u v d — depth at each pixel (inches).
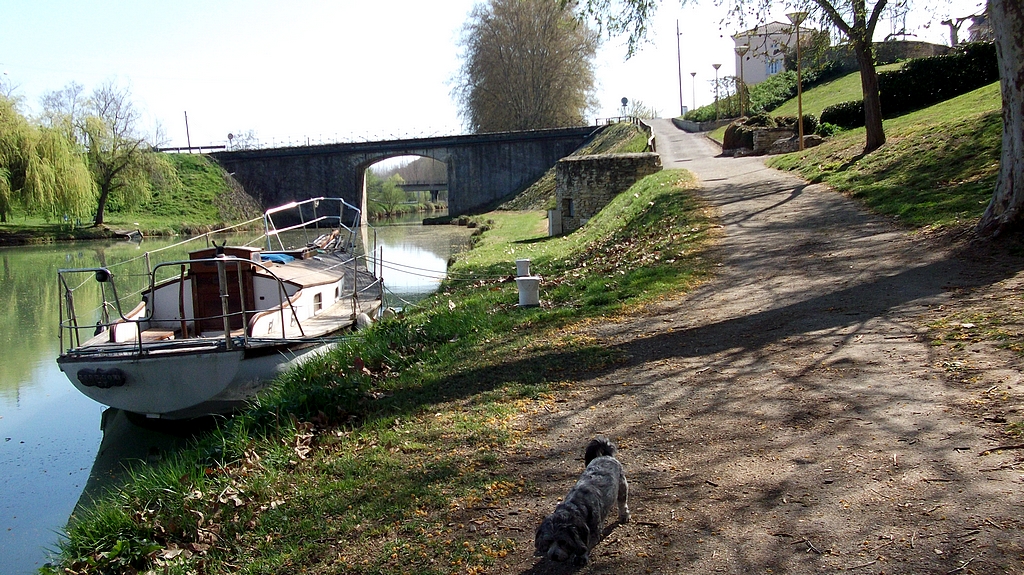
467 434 277.4
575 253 797.9
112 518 271.6
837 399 261.3
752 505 199.6
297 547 218.5
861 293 395.5
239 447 314.2
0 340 754.8
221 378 472.4
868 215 608.7
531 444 260.5
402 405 327.0
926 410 241.4
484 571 187.3
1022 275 371.9
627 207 959.6
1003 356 274.7
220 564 221.0
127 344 493.0
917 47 2176.4
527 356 369.7
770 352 323.0
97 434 485.7
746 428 248.7
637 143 1957.4
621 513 198.8
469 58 3233.3
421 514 222.4
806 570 169.2
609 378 319.9
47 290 1106.7
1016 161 439.8
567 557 166.6
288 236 2196.1
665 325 392.5
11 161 1939.0
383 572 194.1
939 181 641.0
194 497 272.4
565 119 3235.7
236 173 2910.9
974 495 188.5
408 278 1104.2
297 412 337.7
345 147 2842.0
